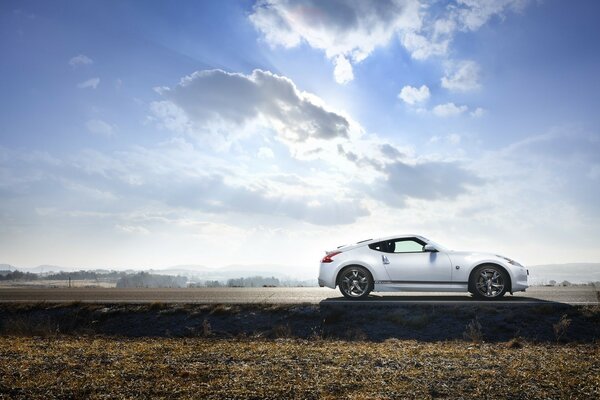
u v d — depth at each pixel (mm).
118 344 10062
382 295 14922
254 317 12711
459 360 7746
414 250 13258
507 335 10852
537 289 16969
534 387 5973
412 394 5758
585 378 6352
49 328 12578
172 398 5648
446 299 13594
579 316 11422
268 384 6188
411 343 10156
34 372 6859
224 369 7020
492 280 12891
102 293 17844
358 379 6453
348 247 13656
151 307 13617
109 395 5762
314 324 12094
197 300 14602
